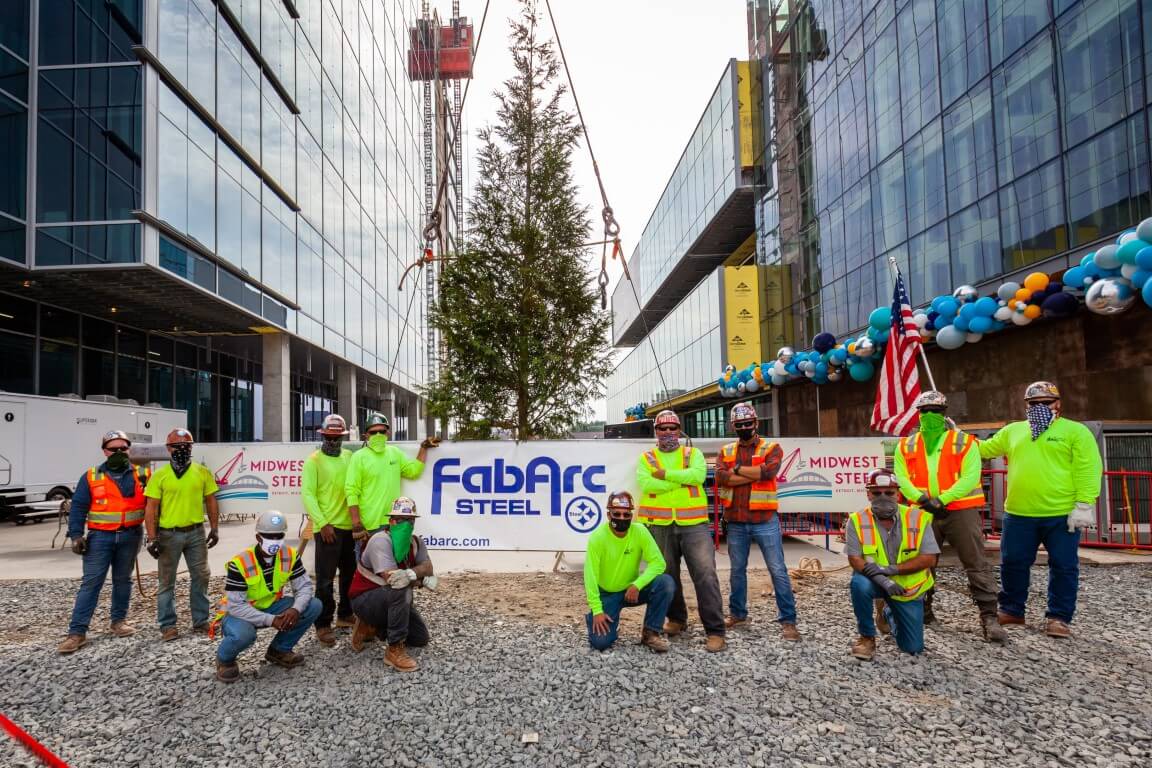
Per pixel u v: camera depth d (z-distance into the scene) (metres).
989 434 12.05
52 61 16.27
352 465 5.84
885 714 4.08
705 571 5.39
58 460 16.09
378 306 38.50
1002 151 15.68
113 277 16.88
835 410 25.14
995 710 4.11
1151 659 5.00
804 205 28.17
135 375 23.38
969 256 16.94
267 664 5.19
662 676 4.76
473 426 9.65
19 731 3.05
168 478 5.95
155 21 16.30
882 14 21.38
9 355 18.25
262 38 22.47
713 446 10.62
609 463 7.95
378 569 5.08
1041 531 5.62
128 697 4.55
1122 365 12.80
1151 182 11.77
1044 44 14.31
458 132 10.06
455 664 5.09
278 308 23.89
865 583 5.04
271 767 3.54
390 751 3.69
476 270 10.05
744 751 3.63
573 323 10.05
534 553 9.98
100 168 16.12
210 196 19.03
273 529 4.90
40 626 6.46
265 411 24.56
